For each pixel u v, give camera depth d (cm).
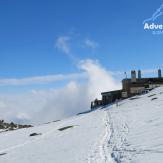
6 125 9388
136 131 2791
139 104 6144
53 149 2997
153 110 4459
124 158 1788
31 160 2591
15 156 3103
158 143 1967
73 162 2045
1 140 5316
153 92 7850
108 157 1959
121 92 10019
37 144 3828
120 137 2705
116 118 4719
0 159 3095
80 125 5003
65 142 3353
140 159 1644
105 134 3189
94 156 2092
